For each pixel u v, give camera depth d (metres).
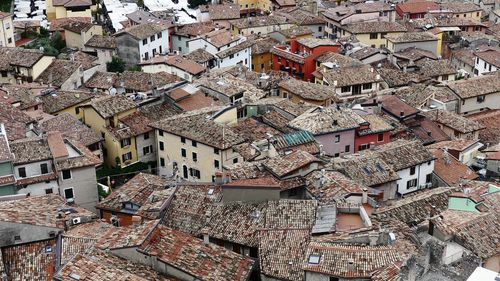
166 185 81.25
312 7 199.38
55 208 69.75
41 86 126.25
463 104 124.56
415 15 199.12
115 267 54.94
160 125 102.44
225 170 81.31
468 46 170.25
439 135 106.88
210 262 59.22
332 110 101.75
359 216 66.50
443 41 173.50
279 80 131.38
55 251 61.22
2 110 101.12
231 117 104.75
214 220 69.69
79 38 162.50
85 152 91.00
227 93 115.12
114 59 155.50
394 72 140.25
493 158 91.75
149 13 186.88
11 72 133.75
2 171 81.00
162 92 114.81
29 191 84.88
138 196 78.81
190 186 77.56
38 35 174.12
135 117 108.62
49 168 87.06
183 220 70.69
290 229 63.06
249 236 66.44
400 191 88.69
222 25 183.75
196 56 148.50
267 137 94.19
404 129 105.88
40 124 103.38
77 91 123.19
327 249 55.34
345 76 130.12
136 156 107.25
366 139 100.19
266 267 59.41
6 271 58.84
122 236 59.94
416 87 127.56
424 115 112.81
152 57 153.88
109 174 103.19
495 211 64.81
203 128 98.69
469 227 60.50
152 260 56.81
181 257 58.31
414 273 47.41
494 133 113.12
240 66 140.50
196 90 116.56
